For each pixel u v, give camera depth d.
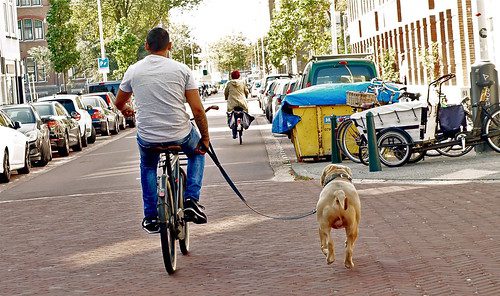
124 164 27.14
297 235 12.19
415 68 47.47
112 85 57.66
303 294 8.77
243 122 31.61
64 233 13.89
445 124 19.62
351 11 77.31
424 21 43.59
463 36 35.88
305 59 74.88
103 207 16.78
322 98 22.83
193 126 10.70
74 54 76.38
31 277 10.62
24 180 25.19
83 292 9.59
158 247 12.06
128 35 82.25
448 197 14.38
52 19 75.75
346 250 9.70
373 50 63.12
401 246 10.77
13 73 71.25
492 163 18.31
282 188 17.67
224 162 24.88
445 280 8.87
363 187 16.56
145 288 9.57
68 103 39.19
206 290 9.27
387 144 19.33
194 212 10.76
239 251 11.32
